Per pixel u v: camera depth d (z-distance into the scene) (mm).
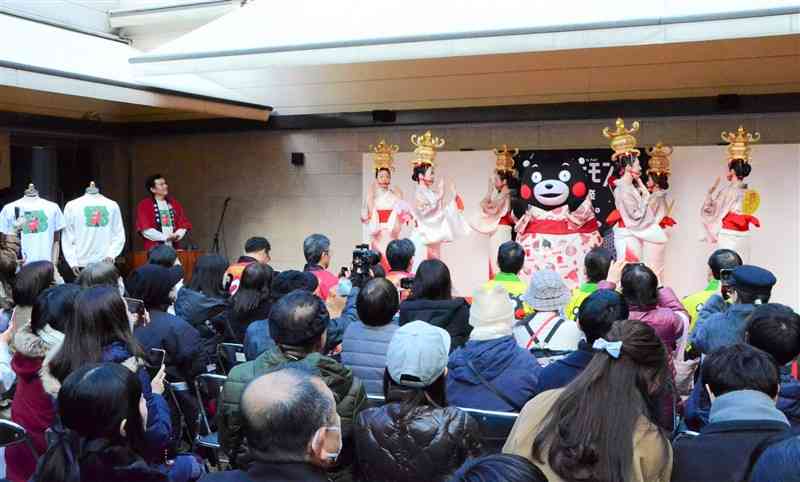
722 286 4047
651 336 2182
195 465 2771
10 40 8047
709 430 2219
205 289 4941
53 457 2145
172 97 8680
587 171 8633
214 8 9703
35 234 8031
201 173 10992
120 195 11289
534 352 3688
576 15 6316
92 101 9523
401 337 2656
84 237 8398
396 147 8758
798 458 1607
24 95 8984
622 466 2023
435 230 8336
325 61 7086
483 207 8492
